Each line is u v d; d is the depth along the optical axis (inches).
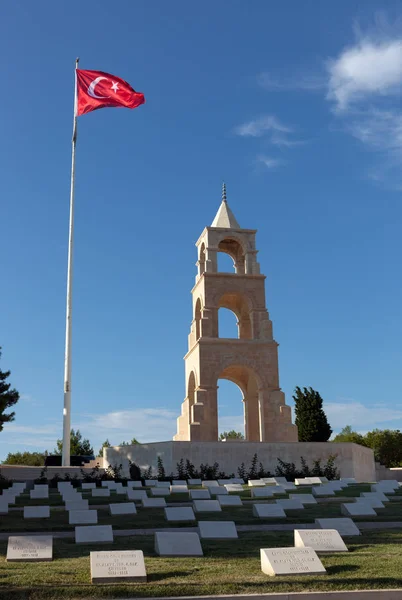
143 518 815.7
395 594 454.6
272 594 445.1
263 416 2119.8
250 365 2159.2
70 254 2018.9
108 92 2028.8
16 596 436.8
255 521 791.7
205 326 2172.7
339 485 1310.3
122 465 1926.7
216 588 458.0
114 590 449.7
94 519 764.0
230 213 2393.0
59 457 2310.5
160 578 489.4
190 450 1823.3
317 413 2605.8
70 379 1902.1
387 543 639.1
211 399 2096.5
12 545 567.5
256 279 2281.0
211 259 2265.0
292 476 1659.7
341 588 462.6
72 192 2080.5
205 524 671.8
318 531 611.2
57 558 564.4
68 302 1974.7
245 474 1765.5
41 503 1031.6
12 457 3393.2
